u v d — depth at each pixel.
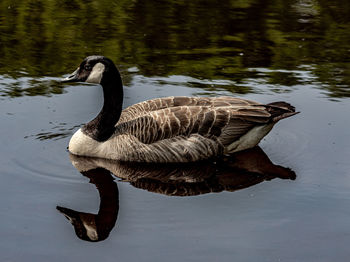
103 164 8.70
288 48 14.32
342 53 13.98
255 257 6.09
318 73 12.69
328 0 19.03
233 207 7.20
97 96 11.35
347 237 6.52
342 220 6.90
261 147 9.30
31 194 7.45
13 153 8.72
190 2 18.64
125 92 11.38
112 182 7.96
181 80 12.12
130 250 6.20
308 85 11.93
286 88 11.77
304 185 7.84
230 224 6.78
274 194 7.57
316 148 9.13
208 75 12.46
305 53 13.98
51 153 8.85
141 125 8.90
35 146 9.03
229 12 17.48
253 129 9.05
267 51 14.11
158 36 15.14
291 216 6.99
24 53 13.64
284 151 9.09
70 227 6.65
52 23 16.05
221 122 8.93
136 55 13.69
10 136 9.33
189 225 6.74
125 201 7.33
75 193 7.54
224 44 14.62
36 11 17.19
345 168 8.37
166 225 6.73
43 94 11.29
